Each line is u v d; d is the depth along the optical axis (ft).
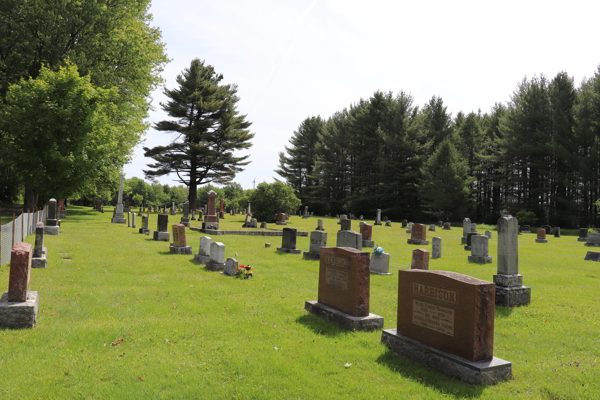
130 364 20.62
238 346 23.76
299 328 27.58
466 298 20.07
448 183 218.18
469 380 19.38
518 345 25.98
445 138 230.07
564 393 18.65
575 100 203.31
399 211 246.27
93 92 95.14
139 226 110.63
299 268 54.03
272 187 150.10
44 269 45.62
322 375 19.99
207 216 108.78
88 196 203.72
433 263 63.82
